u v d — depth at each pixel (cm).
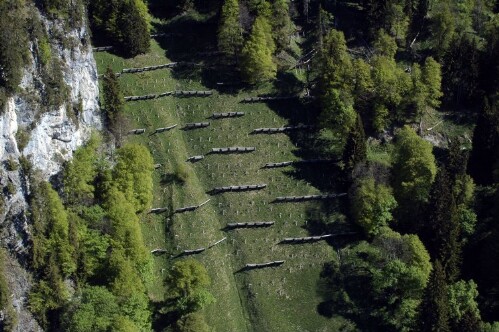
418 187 17000
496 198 17112
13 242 14600
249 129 18150
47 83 15512
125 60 18800
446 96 19438
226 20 18700
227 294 15962
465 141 18850
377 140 18388
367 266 16425
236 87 18788
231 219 16875
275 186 17388
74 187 15688
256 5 19275
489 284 16438
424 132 18825
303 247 16675
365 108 18438
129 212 15625
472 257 16838
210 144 17838
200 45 19512
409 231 16962
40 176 15188
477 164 18025
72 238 14875
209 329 15125
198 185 17250
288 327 15675
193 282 15188
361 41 19962
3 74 14600
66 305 14612
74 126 16175
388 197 16625
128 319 14462
